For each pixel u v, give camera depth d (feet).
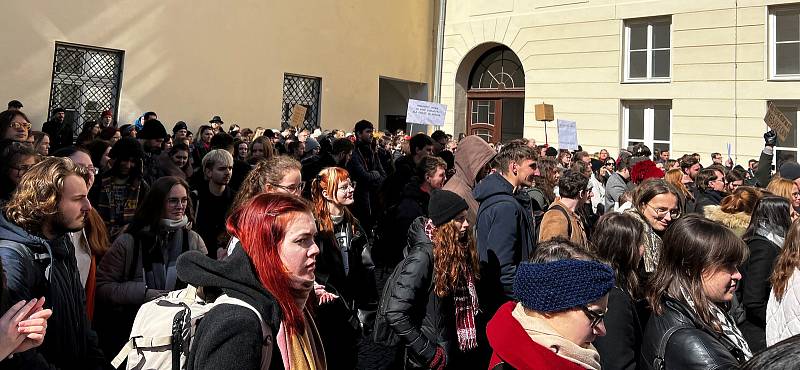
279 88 41.14
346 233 11.72
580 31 44.39
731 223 13.47
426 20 52.85
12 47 28.73
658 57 41.75
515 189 12.17
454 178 13.52
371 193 22.71
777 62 37.17
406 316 8.87
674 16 40.27
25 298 6.46
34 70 29.55
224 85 37.93
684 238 7.00
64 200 7.19
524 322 5.82
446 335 9.20
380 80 53.67
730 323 7.25
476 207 13.07
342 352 9.81
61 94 31.09
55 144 25.72
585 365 5.51
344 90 45.57
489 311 10.61
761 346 9.87
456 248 9.23
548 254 6.45
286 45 41.47
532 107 46.91
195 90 36.45
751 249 10.05
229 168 14.06
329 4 44.27
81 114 31.91
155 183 10.07
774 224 10.16
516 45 47.85
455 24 51.88
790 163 15.29
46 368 6.12
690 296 6.86
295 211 5.51
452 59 52.11
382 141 36.52
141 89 33.91
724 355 6.28
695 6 39.40
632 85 42.04
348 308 10.28
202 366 4.83
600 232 8.34
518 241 10.88
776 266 8.16
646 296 7.25
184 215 10.17
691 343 6.41
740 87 37.83
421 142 20.20
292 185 9.89
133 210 13.89
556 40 45.60
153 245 9.84
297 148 27.78
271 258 5.30
